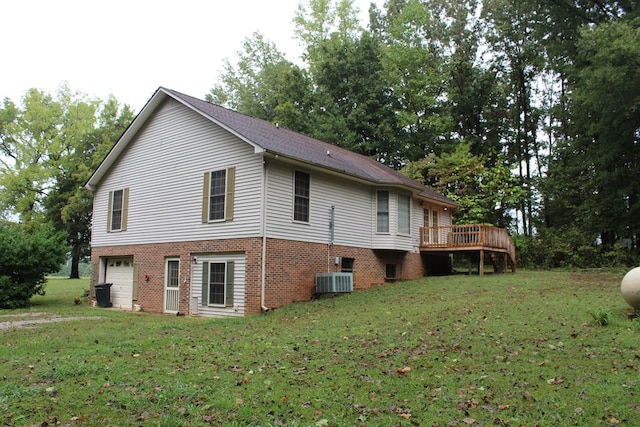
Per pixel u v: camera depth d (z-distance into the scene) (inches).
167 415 201.9
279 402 218.7
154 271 718.5
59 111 1625.2
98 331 449.7
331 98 1348.4
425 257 916.0
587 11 1019.9
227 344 362.3
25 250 781.3
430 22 1533.0
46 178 1557.6
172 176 711.7
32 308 745.6
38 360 313.1
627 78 805.9
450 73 1471.5
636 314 393.4
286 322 482.3
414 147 1422.2
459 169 1256.2
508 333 348.8
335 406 213.9
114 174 815.1
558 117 1162.6
